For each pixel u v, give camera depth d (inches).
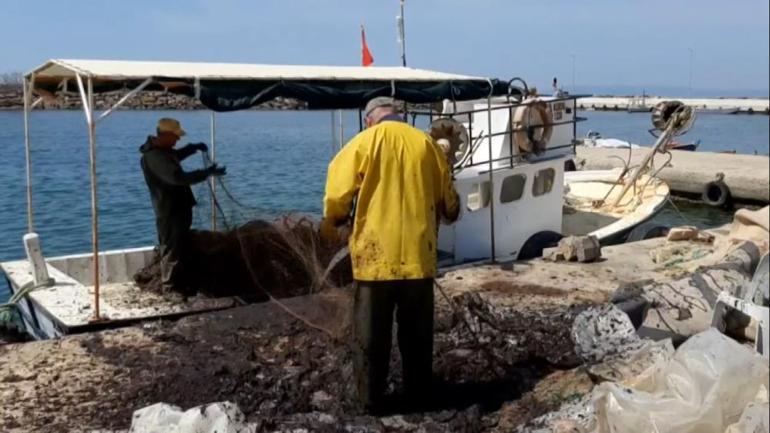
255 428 182.7
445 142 360.2
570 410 194.9
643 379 188.7
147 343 258.7
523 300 303.0
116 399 214.4
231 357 243.1
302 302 286.0
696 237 395.9
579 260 364.2
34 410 207.3
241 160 954.7
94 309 297.7
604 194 537.6
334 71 356.2
